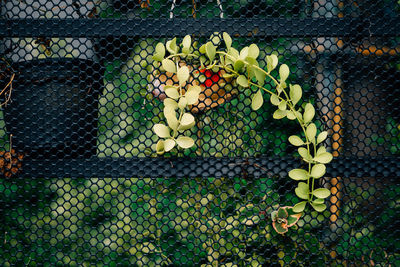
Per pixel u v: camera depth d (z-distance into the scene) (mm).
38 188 1267
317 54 1169
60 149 1154
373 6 1155
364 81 1204
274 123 1212
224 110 1204
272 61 1119
